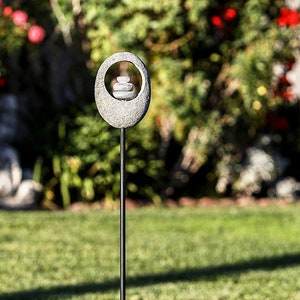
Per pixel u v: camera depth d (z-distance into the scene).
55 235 12.91
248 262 11.34
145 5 15.67
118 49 15.97
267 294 9.35
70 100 17.86
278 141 18.05
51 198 16.42
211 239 13.05
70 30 17.06
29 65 17.73
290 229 14.11
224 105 16.72
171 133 16.98
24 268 10.61
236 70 16.19
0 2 16.55
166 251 11.94
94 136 16.69
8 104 17.08
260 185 17.80
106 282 9.98
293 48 16.55
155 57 16.12
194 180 17.67
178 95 16.06
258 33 16.23
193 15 15.68
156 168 17.02
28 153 17.02
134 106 6.69
